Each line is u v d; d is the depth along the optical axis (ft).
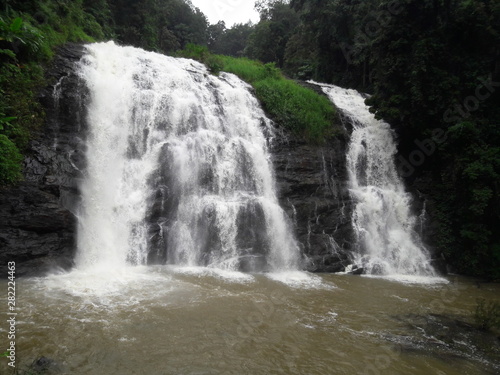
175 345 19.36
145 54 54.39
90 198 34.88
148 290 27.12
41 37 38.96
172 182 39.40
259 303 26.61
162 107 44.21
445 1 49.65
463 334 23.91
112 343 19.01
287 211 42.80
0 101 32.45
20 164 32.42
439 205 49.06
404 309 28.45
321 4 80.84
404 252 44.29
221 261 36.35
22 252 28.84
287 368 18.11
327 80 89.92
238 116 49.34
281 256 39.11
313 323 24.03
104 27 75.56
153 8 103.91
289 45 105.50
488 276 43.11
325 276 37.50
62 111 38.37
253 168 44.78
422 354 20.62
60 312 22.15
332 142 52.70
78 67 42.86
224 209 38.04
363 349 20.74
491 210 44.60
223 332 21.34
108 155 38.78
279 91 56.08
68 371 16.33
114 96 41.98
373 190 49.65
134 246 34.47
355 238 43.91
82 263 31.71
